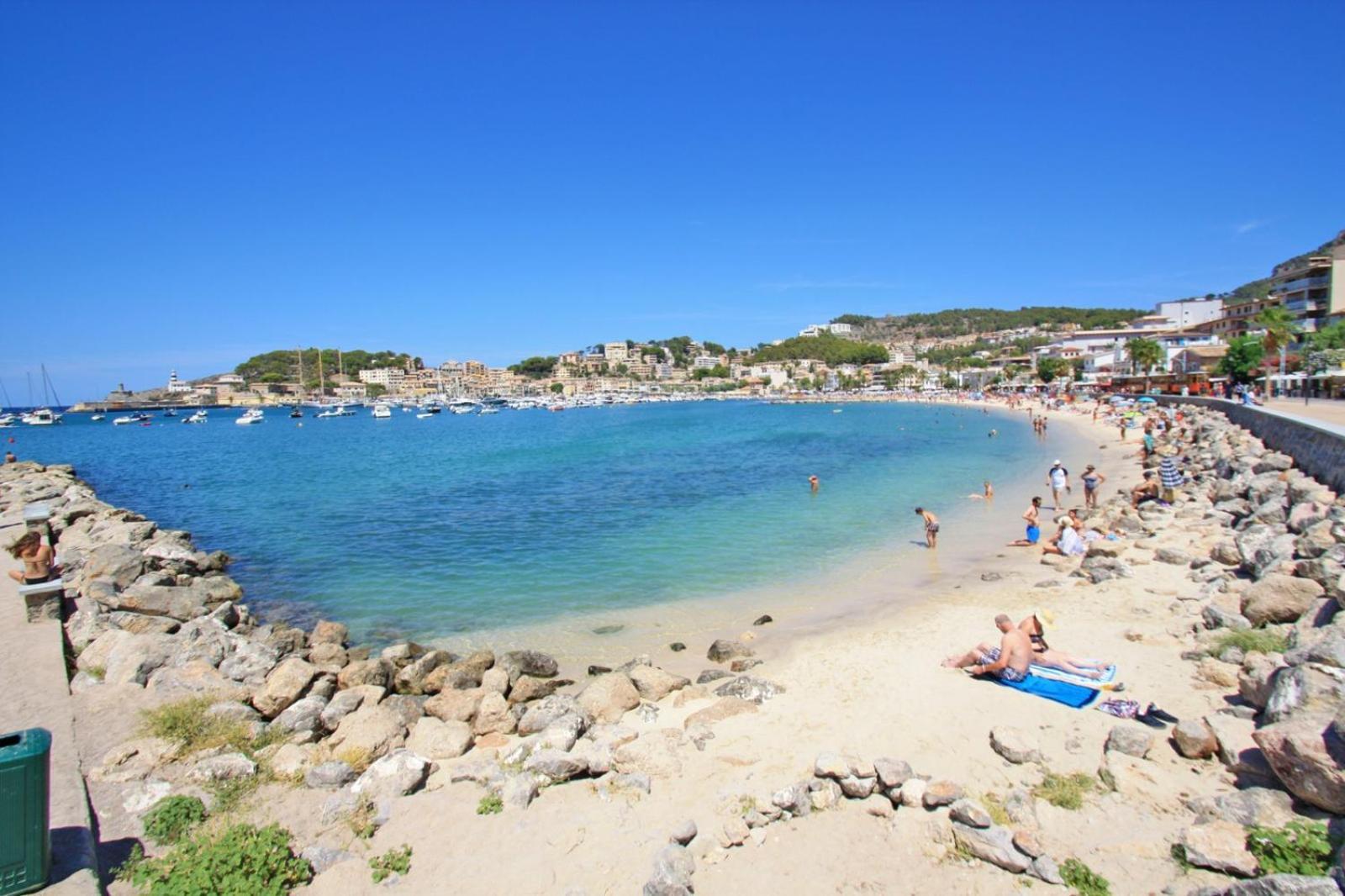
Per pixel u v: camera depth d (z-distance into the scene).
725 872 7.10
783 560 21.89
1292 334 67.88
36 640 13.21
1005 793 7.84
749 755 9.20
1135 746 8.20
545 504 34.81
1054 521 25.94
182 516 34.47
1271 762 6.80
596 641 15.53
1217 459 32.50
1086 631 13.05
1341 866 5.43
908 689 10.84
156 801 8.30
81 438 112.00
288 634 15.82
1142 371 102.69
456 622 17.28
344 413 177.25
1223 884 6.10
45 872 6.50
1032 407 101.88
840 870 7.00
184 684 11.37
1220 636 11.41
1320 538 13.47
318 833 7.89
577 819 8.05
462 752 9.70
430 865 7.39
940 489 35.28
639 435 90.25
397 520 31.44
